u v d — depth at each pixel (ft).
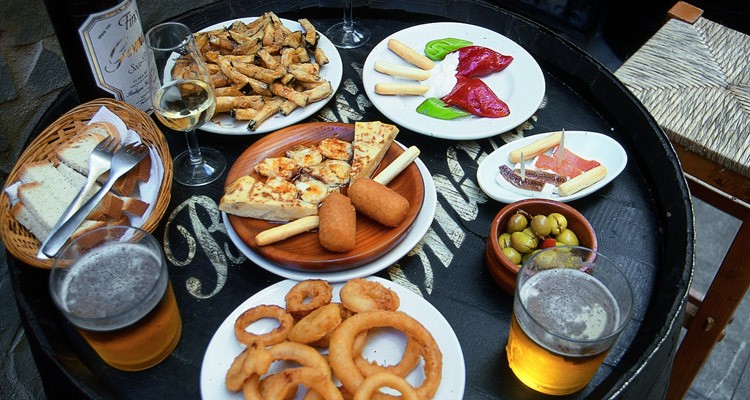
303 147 3.82
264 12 4.97
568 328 2.61
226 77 4.21
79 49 3.75
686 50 5.41
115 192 3.47
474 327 3.18
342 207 3.26
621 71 5.22
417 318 3.03
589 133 3.95
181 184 3.84
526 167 3.86
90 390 2.81
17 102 5.46
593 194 3.81
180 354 3.07
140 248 2.86
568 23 7.93
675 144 4.75
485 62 4.35
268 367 2.69
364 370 2.78
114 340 2.71
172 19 4.79
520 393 2.93
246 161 3.73
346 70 4.62
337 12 5.07
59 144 3.75
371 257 3.23
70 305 2.66
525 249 3.21
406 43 4.66
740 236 4.55
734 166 4.52
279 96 4.11
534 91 4.24
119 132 3.67
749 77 5.15
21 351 5.63
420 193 3.50
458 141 4.13
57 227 3.16
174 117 3.40
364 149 3.67
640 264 3.46
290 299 2.99
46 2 3.60
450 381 2.81
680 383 5.41
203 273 3.40
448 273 3.41
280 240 3.34
